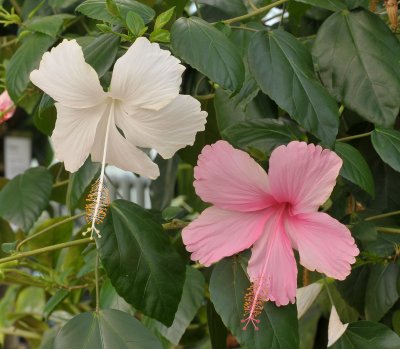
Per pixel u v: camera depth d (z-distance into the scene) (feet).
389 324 3.59
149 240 3.01
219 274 2.98
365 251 3.36
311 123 2.92
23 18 3.81
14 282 3.79
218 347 3.28
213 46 2.89
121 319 3.03
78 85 2.80
